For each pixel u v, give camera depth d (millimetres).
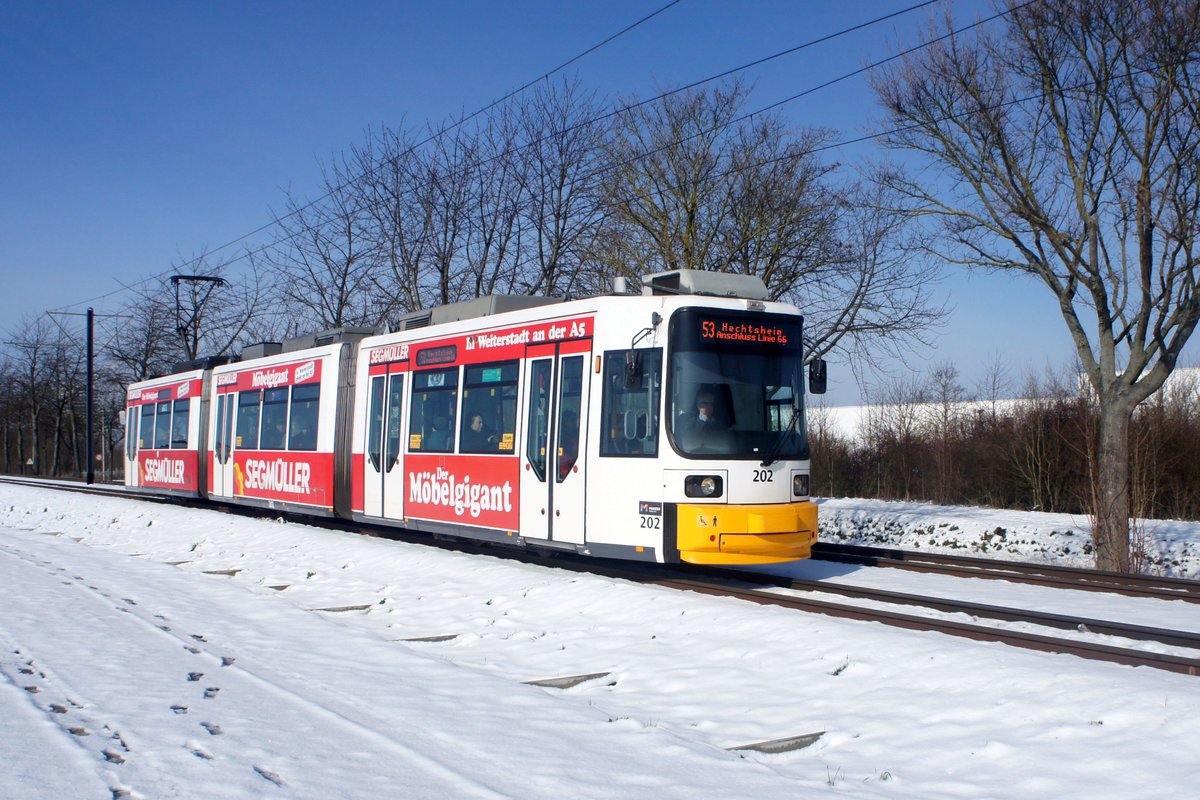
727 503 11297
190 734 5914
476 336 14203
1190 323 15508
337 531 17922
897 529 23484
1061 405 28094
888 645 7711
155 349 47938
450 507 14492
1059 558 19438
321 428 18109
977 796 5078
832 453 35531
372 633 9312
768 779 5309
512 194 26641
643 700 7164
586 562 14508
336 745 5715
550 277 26141
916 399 35062
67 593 11695
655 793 5008
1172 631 8750
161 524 20969
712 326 11633
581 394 12203
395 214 27656
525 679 7781
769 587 12273
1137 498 17641
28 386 69312
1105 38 15594
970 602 10516
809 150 22625
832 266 22500
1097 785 5070
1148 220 15711
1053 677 6621
